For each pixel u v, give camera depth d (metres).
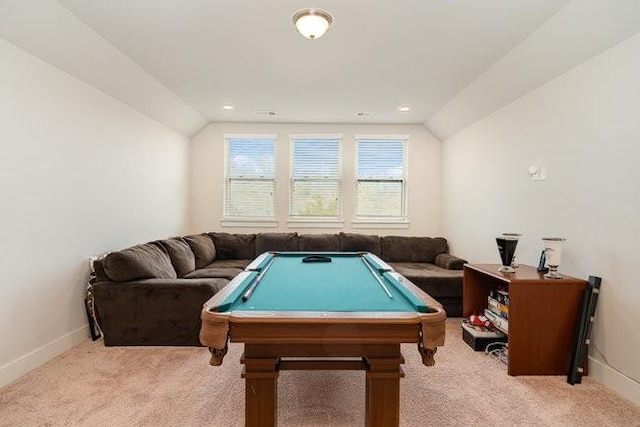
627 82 2.02
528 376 2.28
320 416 1.81
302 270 2.39
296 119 4.88
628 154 2.02
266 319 1.30
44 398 1.95
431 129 4.98
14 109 2.20
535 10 2.14
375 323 1.31
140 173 3.75
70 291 2.69
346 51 2.75
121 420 1.75
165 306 2.72
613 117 2.11
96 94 3.00
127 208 3.50
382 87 3.55
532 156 2.91
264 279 2.08
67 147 2.66
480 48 2.66
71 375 2.23
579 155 2.38
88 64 2.70
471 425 1.73
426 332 1.31
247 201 5.14
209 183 5.10
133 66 3.02
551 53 2.46
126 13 2.22
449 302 3.63
